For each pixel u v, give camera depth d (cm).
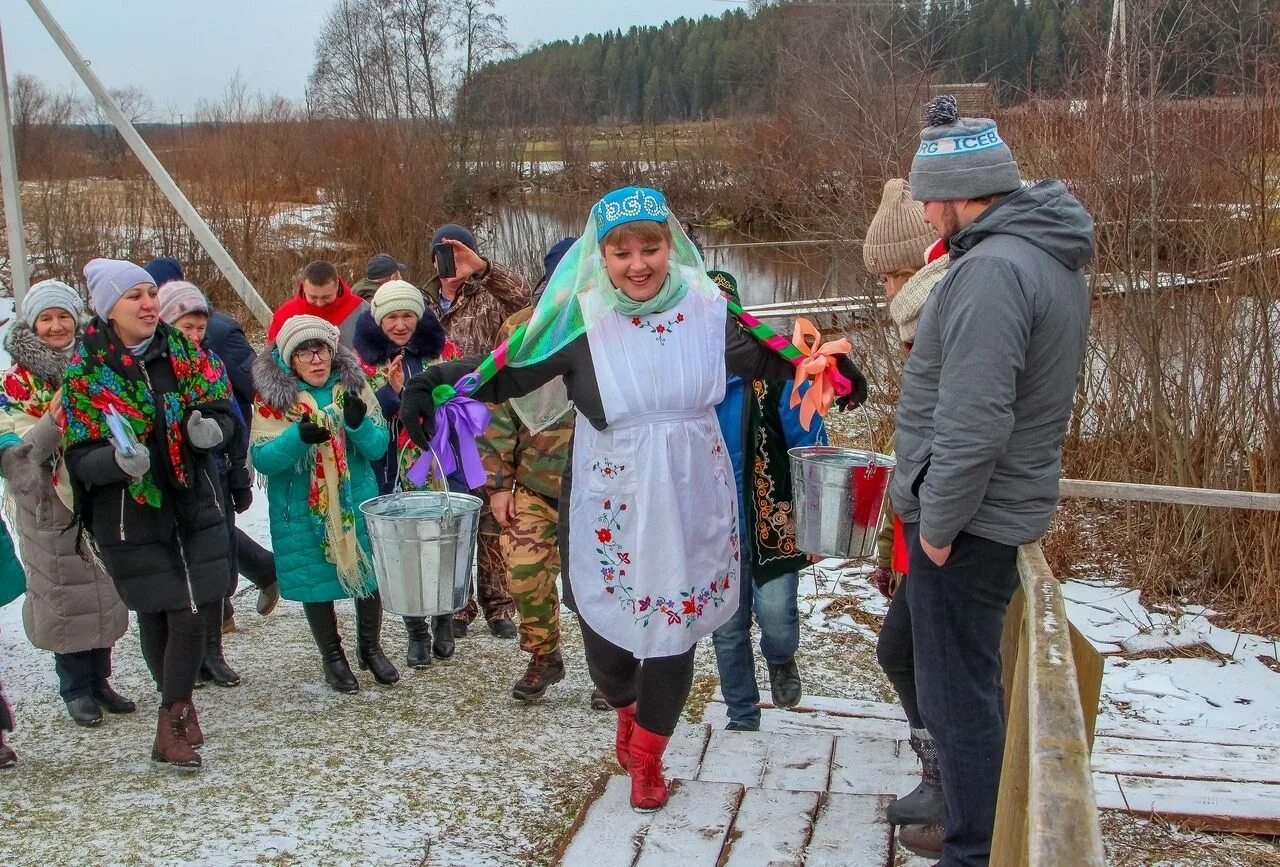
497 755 431
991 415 264
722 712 470
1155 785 400
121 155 1978
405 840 366
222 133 1933
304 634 579
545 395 385
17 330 442
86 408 396
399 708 480
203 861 352
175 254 1612
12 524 471
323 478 477
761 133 2084
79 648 454
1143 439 728
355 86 3962
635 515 342
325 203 2075
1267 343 635
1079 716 196
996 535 281
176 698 417
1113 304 730
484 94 3116
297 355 471
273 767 420
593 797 378
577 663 535
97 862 351
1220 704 512
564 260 353
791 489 427
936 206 293
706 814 362
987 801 294
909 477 291
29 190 1755
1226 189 679
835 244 1029
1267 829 372
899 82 1036
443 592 366
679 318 345
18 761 429
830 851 342
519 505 475
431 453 385
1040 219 275
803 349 356
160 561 406
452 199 2375
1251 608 614
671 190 2403
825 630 590
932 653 295
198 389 413
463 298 578
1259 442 652
